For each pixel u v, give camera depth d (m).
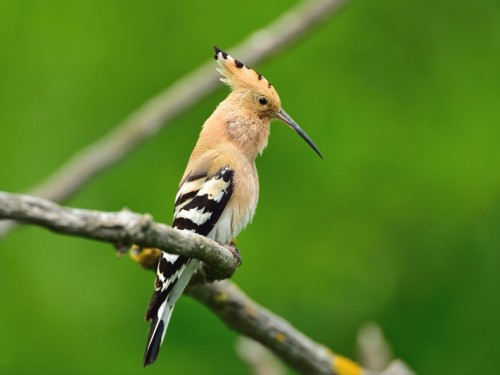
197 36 14.36
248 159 9.45
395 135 14.16
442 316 13.48
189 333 12.66
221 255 6.99
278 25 12.83
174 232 6.29
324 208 13.88
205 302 9.23
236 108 9.58
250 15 14.33
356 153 14.00
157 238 6.04
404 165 14.08
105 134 14.13
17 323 13.13
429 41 15.06
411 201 14.03
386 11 15.05
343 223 13.88
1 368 12.86
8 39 14.38
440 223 14.05
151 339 7.70
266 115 9.69
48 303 13.17
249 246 13.48
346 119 14.09
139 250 8.51
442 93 14.68
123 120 14.17
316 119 14.05
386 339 13.38
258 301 13.23
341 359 9.86
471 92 14.71
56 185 12.45
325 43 14.56
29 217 5.30
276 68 14.33
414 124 14.38
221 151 9.19
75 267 13.38
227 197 8.93
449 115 14.48
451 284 13.71
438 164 14.11
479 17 15.21
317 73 14.33
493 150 14.23
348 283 13.68
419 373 13.11
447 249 13.93
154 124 12.71
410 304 13.62
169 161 14.01
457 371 13.05
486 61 15.01
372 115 14.21
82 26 14.43
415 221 14.05
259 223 13.68
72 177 12.50
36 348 12.95
